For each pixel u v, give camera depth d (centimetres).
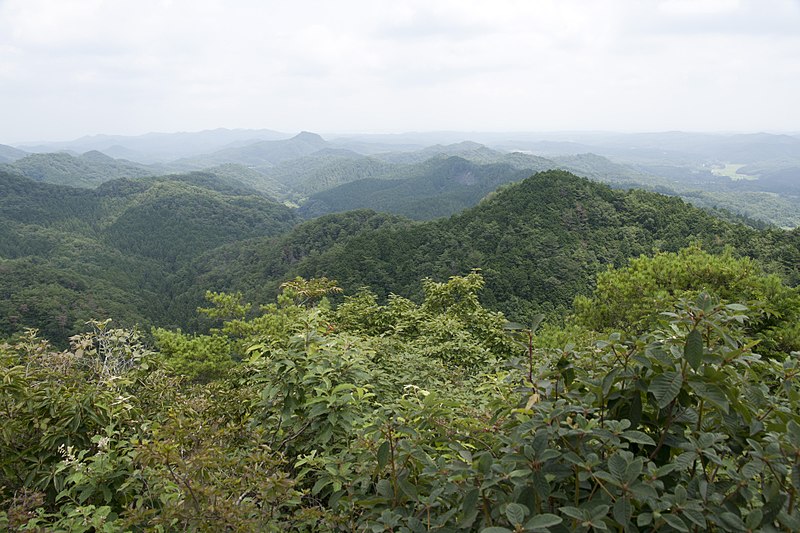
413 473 230
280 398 351
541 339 802
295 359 347
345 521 237
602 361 226
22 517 257
